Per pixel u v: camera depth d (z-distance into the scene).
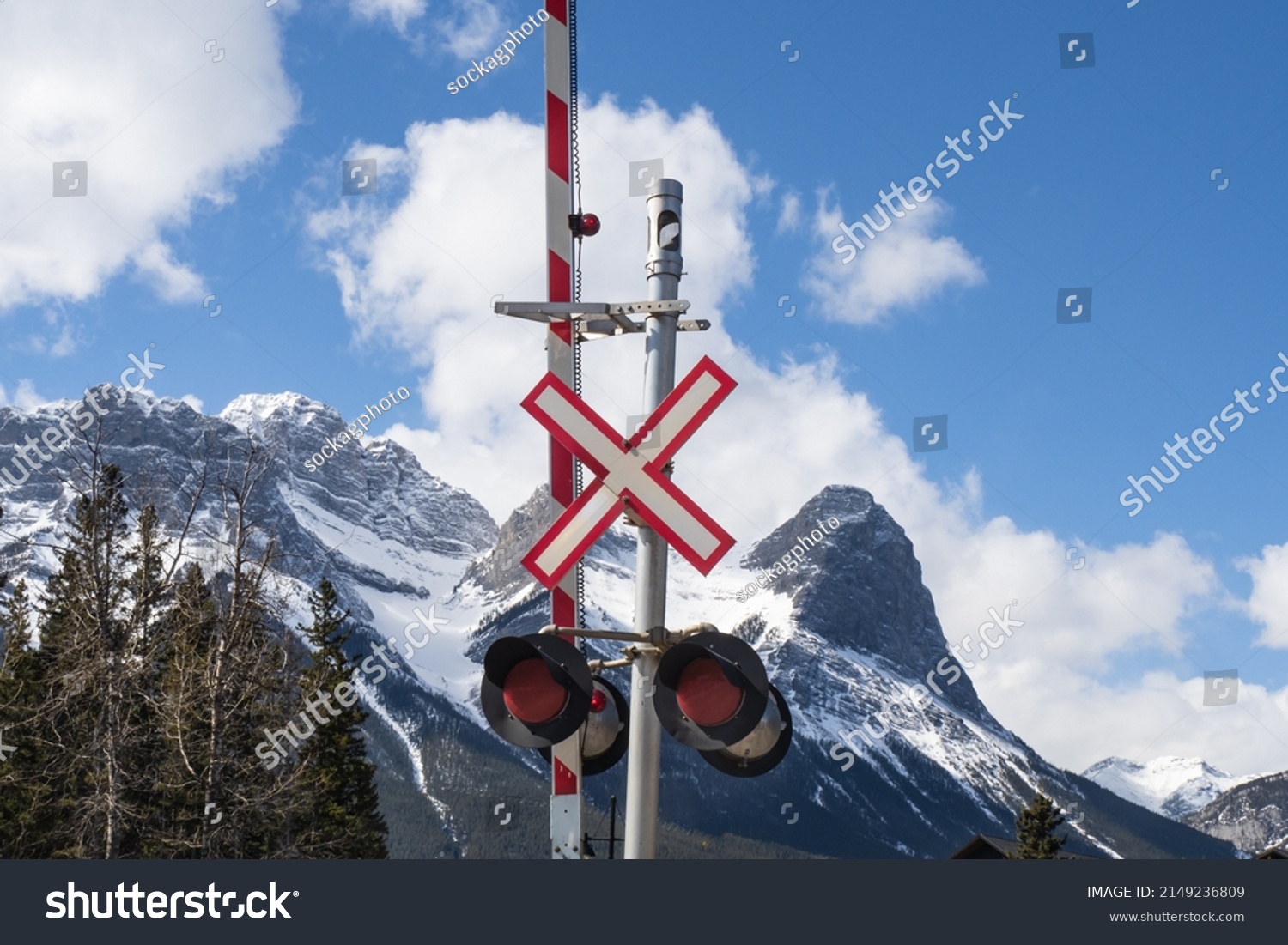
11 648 38.09
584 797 5.45
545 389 5.23
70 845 29.03
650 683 5.06
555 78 5.64
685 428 5.16
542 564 5.13
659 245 5.39
